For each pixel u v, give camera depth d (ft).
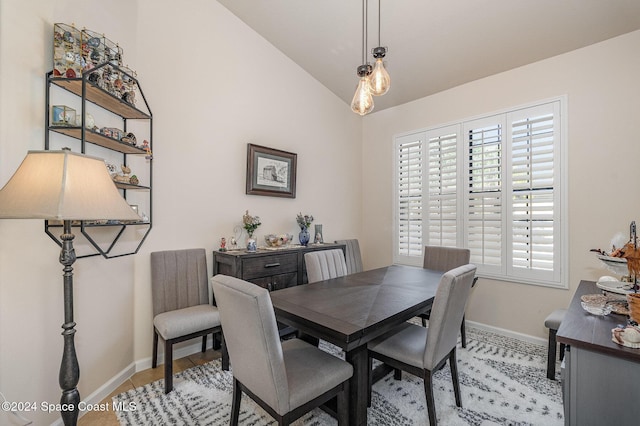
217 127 9.33
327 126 12.97
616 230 7.98
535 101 9.33
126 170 6.81
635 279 5.24
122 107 6.59
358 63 10.87
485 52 9.21
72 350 4.39
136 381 7.11
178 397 6.44
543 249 9.14
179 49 8.46
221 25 9.42
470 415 5.82
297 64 11.75
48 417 5.16
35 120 5.02
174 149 8.36
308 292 6.53
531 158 9.41
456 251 9.61
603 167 8.18
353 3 8.32
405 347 5.71
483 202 10.41
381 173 13.83
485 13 7.86
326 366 4.90
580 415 3.90
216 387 6.82
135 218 4.59
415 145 12.47
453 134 11.25
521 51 8.95
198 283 8.41
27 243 4.86
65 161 3.93
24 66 4.83
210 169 9.16
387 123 13.56
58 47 5.30
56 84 5.42
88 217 3.83
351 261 12.12
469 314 10.69
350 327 4.52
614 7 7.09
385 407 6.10
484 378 7.19
